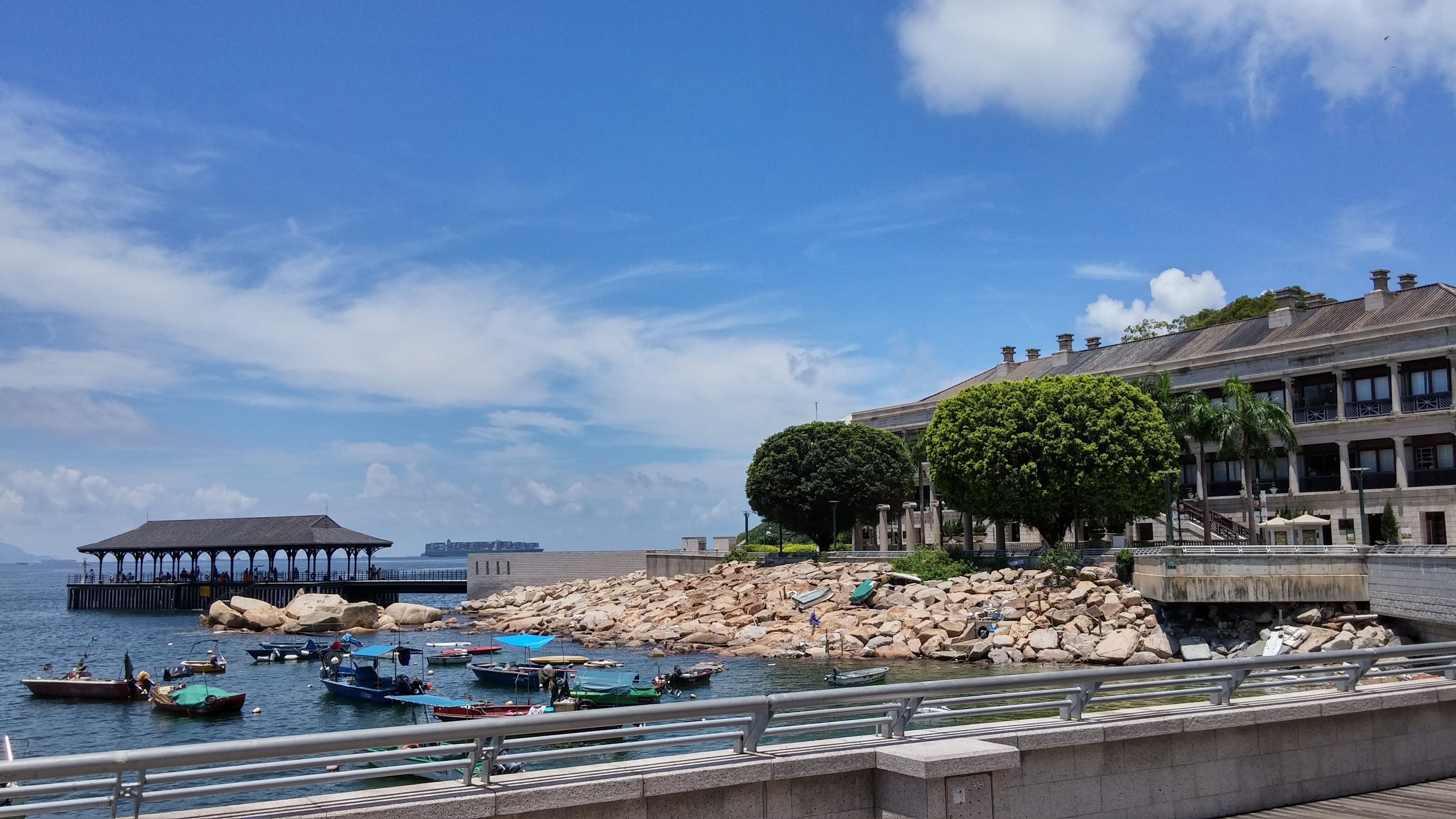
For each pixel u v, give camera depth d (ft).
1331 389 258.57
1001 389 252.21
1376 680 122.21
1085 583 215.10
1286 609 185.98
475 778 47.65
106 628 369.71
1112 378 245.65
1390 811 53.78
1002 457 241.14
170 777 33.55
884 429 365.61
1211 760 52.75
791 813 42.42
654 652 234.38
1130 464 231.50
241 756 34.22
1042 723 49.49
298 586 454.81
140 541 490.08
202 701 176.35
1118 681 51.88
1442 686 61.72
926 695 45.68
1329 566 179.11
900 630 222.28
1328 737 57.36
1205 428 243.19
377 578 481.05
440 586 457.68
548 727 38.68
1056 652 198.29
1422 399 238.89
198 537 484.74
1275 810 54.13
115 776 33.09
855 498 323.37
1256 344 283.38
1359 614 175.83
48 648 298.35
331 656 233.76
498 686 201.16
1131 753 50.16
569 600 349.61
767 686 183.21
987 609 219.20
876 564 271.49
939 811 41.70
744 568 311.88
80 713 179.63
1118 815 49.29
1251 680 58.65
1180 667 52.31
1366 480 247.91
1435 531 231.71
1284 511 256.73
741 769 41.01
